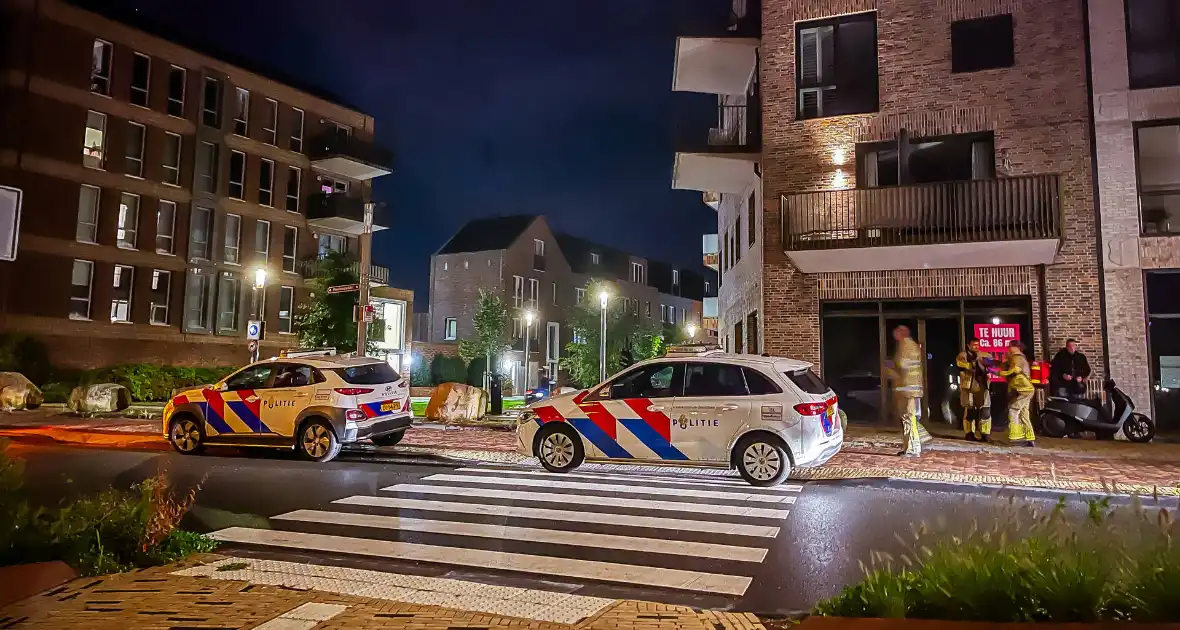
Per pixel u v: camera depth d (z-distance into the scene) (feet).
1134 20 48.83
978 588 12.62
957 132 51.06
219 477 34.94
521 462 39.19
